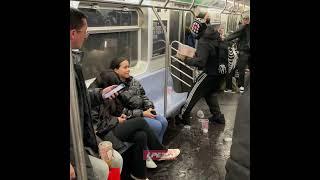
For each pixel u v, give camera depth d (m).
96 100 3.19
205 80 5.47
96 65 4.21
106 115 3.25
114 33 4.53
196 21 5.27
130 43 5.01
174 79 5.96
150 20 5.21
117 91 3.34
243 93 1.23
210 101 5.89
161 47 5.84
